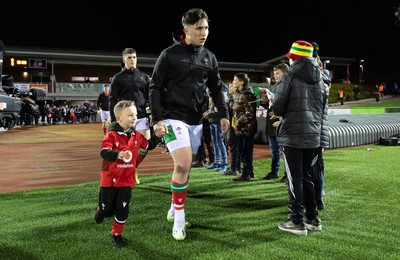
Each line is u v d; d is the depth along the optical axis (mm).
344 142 12359
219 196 5621
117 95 6098
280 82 4098
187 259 3301
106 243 3688
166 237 3855
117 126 3713
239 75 6660
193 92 3908
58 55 40688
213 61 4059
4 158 10148
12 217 4551
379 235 3928
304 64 4004
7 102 20922
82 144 14000
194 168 8367
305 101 3982
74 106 35719
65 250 3514
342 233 3992
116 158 3453
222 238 3830
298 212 3980
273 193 5809
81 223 4312
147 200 5359
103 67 44312
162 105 3998
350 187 6191
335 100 40281
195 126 4012
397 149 11688
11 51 39094
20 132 20672
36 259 3312
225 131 4172
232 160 7418
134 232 4008
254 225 4250
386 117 16797
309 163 4117
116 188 3629
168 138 3879
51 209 4910
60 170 8203
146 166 8688
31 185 6555
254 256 3359
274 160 6953
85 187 6316
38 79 41406
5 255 3400
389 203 5207
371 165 8422
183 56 3861
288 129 4027
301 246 3607
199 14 3771
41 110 31516
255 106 6703
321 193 4824
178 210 3818
